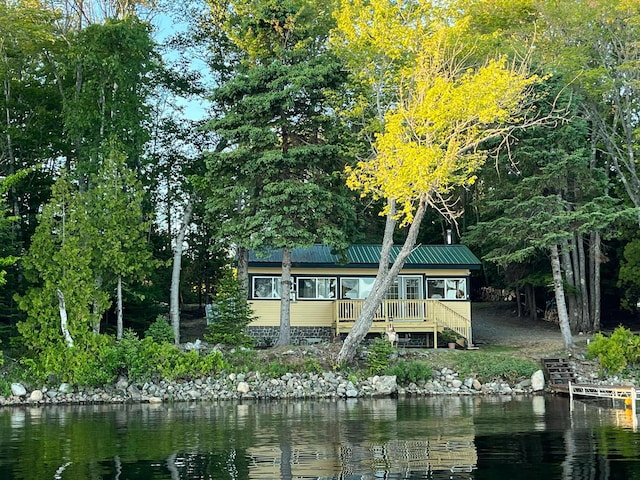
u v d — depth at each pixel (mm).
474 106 25359
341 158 31594
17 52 36125
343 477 12352
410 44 28641
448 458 13977
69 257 28844
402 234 48781
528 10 39000
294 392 27562
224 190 30938
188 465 13641
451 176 26578
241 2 32375
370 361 29078
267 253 31031
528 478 12102
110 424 19828
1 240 31188
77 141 34062
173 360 28141
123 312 35875
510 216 34656
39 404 26109
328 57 31562
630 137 36844
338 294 36156
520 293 48062
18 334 31078
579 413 21281
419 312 34875
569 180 34656
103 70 33250
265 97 29781
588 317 39469
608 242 42688
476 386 28891
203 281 44812
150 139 35062
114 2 39312
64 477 12727
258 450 15164
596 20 35906
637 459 13656
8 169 36000
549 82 32969
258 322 35406
